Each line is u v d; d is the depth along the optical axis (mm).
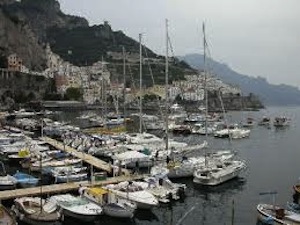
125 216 38750
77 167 54438
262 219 38125
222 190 51719
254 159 78688
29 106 174750
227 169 54094
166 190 44656
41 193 41375
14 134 82750
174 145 70438
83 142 71688
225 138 105875
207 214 42312
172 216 41312
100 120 119312
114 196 41219
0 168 58562
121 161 56344
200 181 51031
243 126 140625
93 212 37625
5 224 32812
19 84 198500
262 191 51844
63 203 38875
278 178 60281
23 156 61281
